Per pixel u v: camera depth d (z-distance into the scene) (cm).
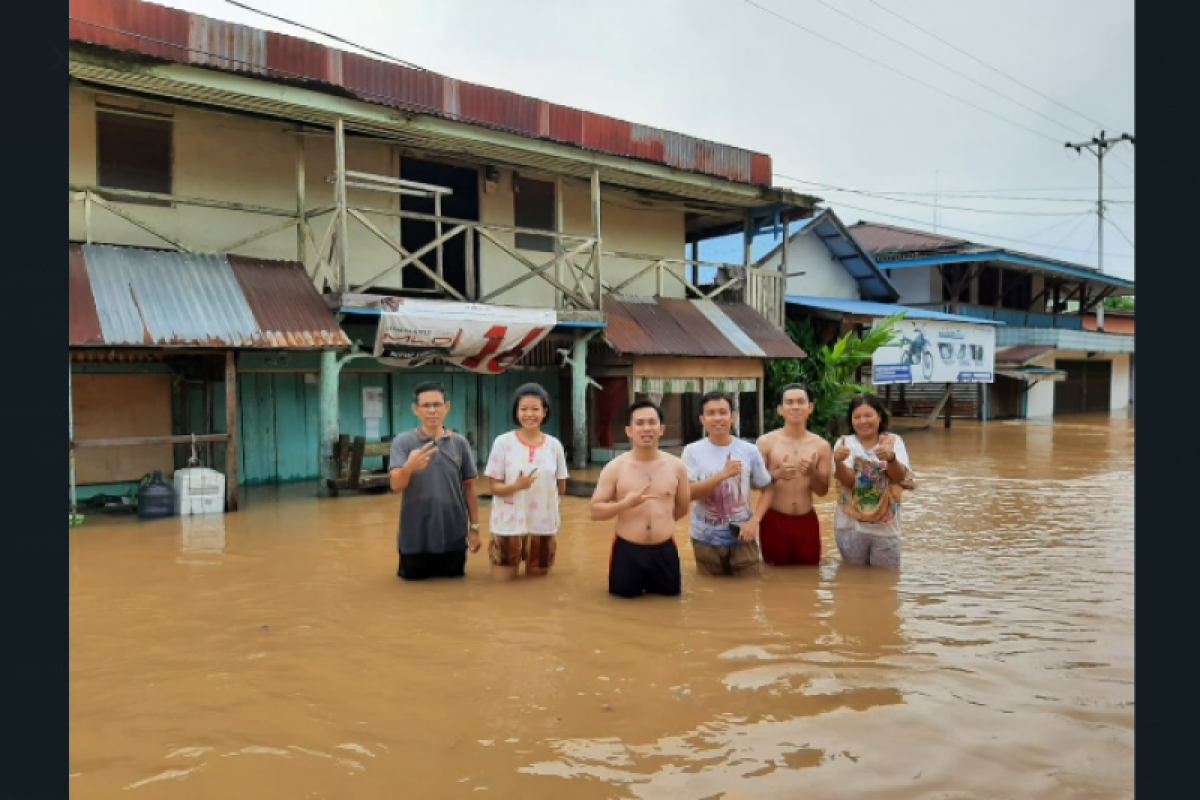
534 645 439
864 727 336
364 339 1233
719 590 561
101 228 1015
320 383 1078
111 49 844
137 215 1041
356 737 325
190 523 832
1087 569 630
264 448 1146
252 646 438
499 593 552
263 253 1132
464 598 539
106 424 1021
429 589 562
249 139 1121
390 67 1179
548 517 595
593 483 1121
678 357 1405
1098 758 308
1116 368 3319
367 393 1248
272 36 1066
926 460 1455
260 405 1142
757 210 1650
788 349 1541
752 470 607
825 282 2178
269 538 751
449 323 1068
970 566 641
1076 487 1119
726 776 294
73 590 559
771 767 301
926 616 499
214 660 415
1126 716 347
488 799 278
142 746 316
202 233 1087
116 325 839
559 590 561
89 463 1005
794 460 623
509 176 1381
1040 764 304
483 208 1359
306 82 959
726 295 1673
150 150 1052
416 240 1311
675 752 313
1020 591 561
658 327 1399
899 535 623
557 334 1391
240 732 329
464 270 1352
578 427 1292
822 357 1714
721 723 339
